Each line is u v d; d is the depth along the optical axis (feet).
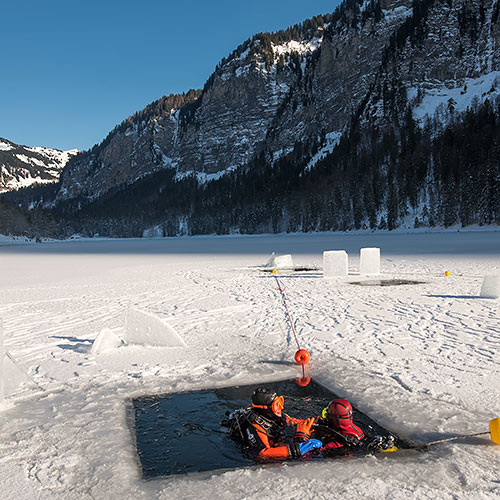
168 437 12.59
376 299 35.88
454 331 24.66
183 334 26.45
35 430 13.42
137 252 150.30
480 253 85.30
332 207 453.17
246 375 18.20
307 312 31.55
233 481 10.08
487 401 14.71
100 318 32.71
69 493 9.81
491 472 10.20
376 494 9.33
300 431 11.61
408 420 13.35
